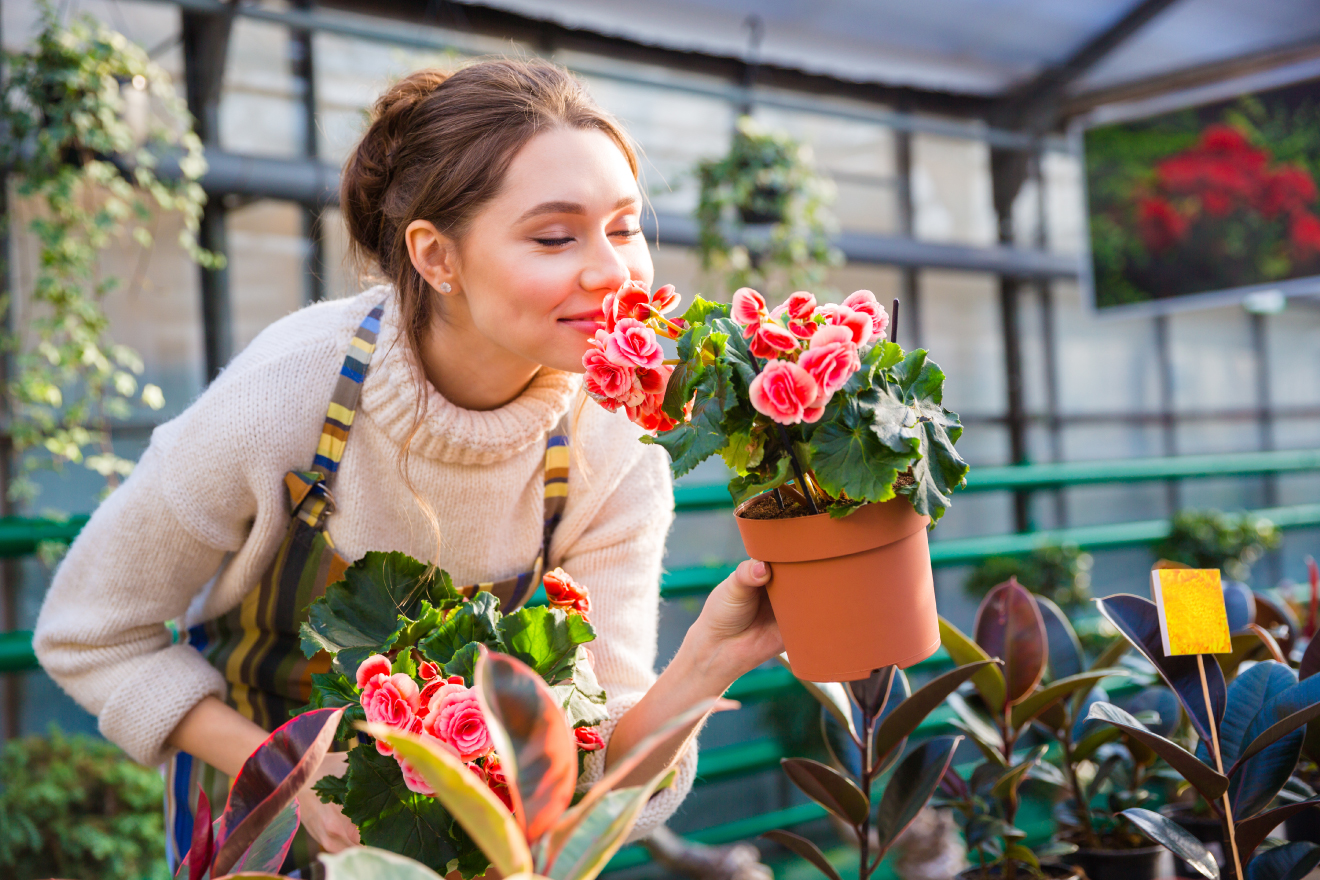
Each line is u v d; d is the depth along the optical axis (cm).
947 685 106
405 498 108
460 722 69
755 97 632
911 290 738
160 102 461
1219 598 91
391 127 103
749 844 298
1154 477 529
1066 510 762
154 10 473
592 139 90
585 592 90
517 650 78
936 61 692
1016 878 120
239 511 106
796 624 85
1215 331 887
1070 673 135
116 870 270
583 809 51
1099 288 616
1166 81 720
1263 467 586
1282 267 560
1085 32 684
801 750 321
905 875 260
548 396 107
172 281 485
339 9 522
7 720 365
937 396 84
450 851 76
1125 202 606
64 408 437
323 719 68
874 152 714
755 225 576
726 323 81
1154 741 89
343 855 47
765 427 80
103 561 106
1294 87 557
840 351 75
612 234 93
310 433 104
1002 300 782
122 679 104
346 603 85
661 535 119
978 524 730
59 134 379
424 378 103
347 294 120
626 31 598
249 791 67
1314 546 720
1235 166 573
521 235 88
